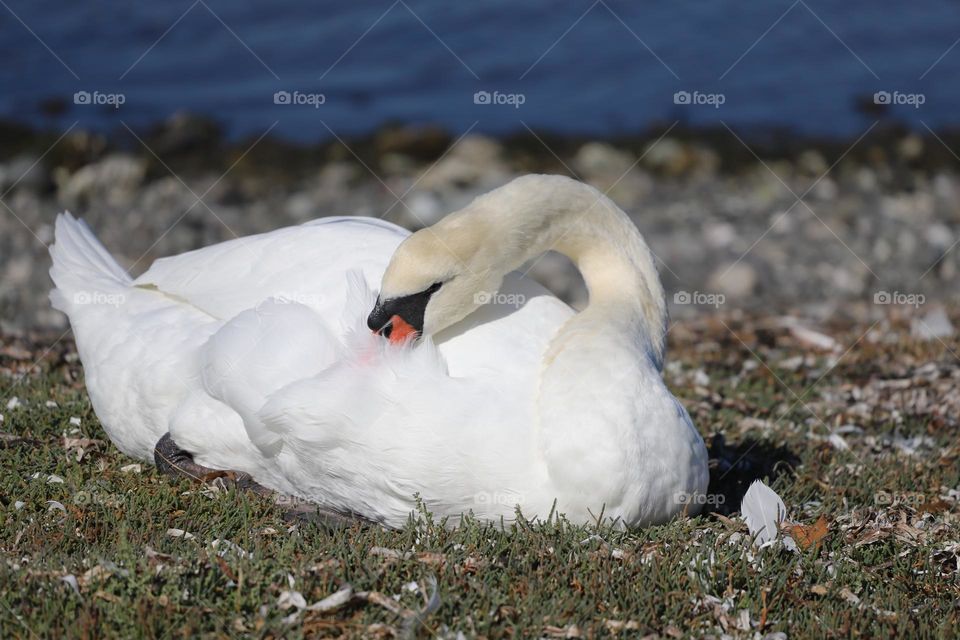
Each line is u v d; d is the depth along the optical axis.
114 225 24.91
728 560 8.24
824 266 23.16
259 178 29.92
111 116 33.28
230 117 33.88
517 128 33.75
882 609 7.93
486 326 9.13
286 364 8.77
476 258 9.08
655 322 9.79
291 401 8.49
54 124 32.16
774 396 13.68
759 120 34.47
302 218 26.64
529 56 38.94
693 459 8.75
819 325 17.89
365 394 8.41
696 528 8.89
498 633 7.20
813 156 31.86
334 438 8.52
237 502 9.19
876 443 12.04
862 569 8.53
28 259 21.80
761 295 21.67
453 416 8.36
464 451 8.38
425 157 31.89
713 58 39.03
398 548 8.30
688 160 31.48
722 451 11.45
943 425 12.58
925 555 8.84
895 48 40.00
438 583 7.64
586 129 33.84
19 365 13.20
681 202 28.19
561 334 8.91
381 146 32.12
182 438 9.64
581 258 9.84
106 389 10.24
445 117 34.44
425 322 8.99
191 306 10.23
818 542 8.74
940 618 7.88
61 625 7.05
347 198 28.19
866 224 25.84
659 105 35.41
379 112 34.72
